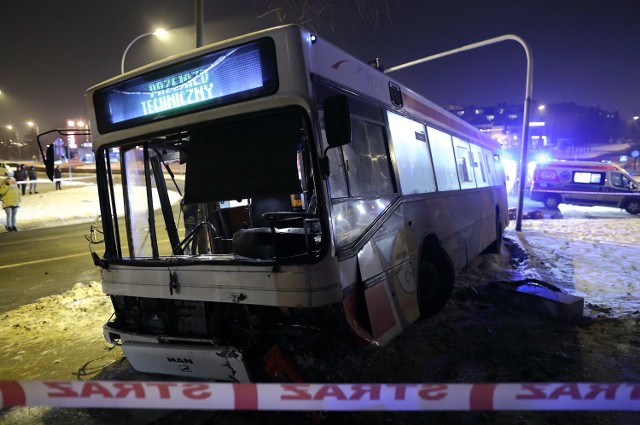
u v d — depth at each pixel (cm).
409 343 491
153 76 378
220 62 346
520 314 572
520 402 229
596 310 574
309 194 357
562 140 8694
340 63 389
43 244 1363
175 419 363
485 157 1063
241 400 242
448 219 652
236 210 475
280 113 327
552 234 1310
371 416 347
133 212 426
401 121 531
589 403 228
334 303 323
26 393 240
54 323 625
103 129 414
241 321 357
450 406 234
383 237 428
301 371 330
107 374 458
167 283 365
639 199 2005
